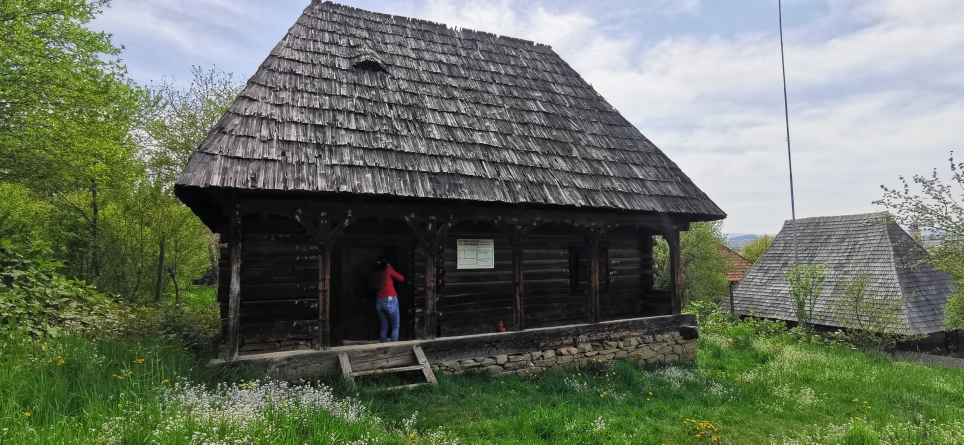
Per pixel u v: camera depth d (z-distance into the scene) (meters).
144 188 14.23
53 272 8.27
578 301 9.73
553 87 10.87
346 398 5.28
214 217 7.86
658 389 7.32
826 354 11.85
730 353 11.03
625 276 10.35
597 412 5.98
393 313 7.27
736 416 6.40
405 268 7.98
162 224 14.00
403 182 6.78
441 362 7.16
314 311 7.13
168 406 4.38
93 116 9.93
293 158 6.38
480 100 9.36
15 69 8.88
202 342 7.71
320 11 9.53
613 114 10.98
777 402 7.14
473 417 5.51
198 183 5.49
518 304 7.95
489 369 7.50
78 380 4.75
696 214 9.41
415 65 9.41
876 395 7.84
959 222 12.80
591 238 8.64
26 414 3.94
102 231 12.95
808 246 24.55
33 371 4.89
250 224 6.88
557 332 8.19
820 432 5.96
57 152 9.69
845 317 16.47
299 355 6.21
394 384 6.30
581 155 9.25
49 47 9.41
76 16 9.54
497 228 8.20
